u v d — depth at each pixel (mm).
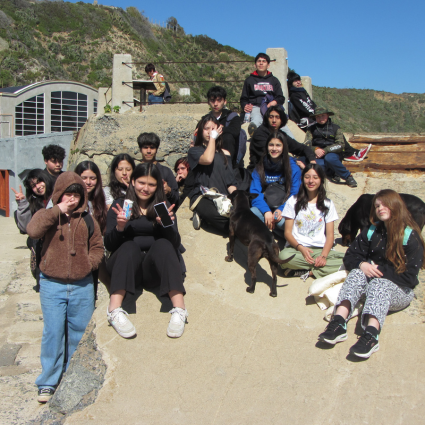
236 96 37938
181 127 7605
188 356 3117
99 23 49250
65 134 15508
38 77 38219
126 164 4352
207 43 55438
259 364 3072
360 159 6363
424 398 2779
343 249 4562
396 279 3293
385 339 3301
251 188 4805
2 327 5234
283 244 4656
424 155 6516
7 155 16031
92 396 2811
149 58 47094
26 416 3281
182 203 5367
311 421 2613
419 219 3893
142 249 3547
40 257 3629
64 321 3422
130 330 3203
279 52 8914
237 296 3902
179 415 2648
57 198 3266
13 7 46125
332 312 3498
